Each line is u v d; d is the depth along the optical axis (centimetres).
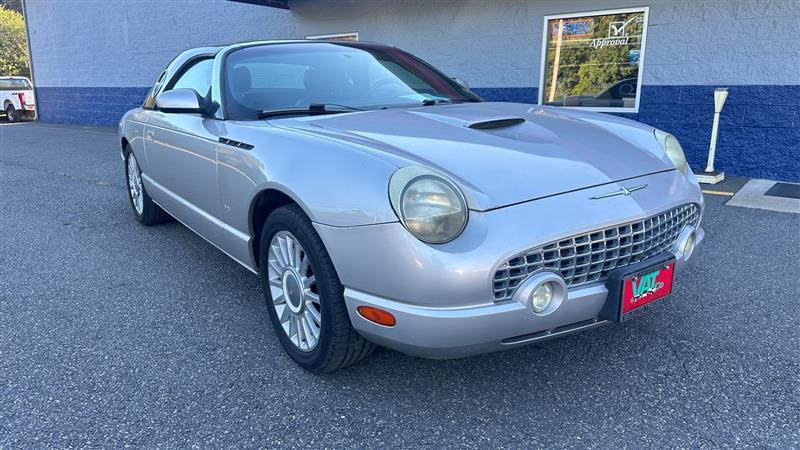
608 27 776
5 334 311
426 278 197
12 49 4325
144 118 448
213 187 319
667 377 258
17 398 250
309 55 357
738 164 713
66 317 331
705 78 713
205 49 404
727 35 688
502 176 219
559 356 278
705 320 314
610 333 301
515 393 248
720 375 259
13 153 1099
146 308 342
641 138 291
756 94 684
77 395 252
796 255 412
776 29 657
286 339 273
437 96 356
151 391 254
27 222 554
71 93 1819
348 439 220
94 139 1322
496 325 203
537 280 204
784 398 241
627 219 224
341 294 230
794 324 307
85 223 544
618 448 212
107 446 217
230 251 324
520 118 288
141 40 1498
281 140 262
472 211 203
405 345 210
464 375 263
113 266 418
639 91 764
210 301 351
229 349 291
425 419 231
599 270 222
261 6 1192
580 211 216
